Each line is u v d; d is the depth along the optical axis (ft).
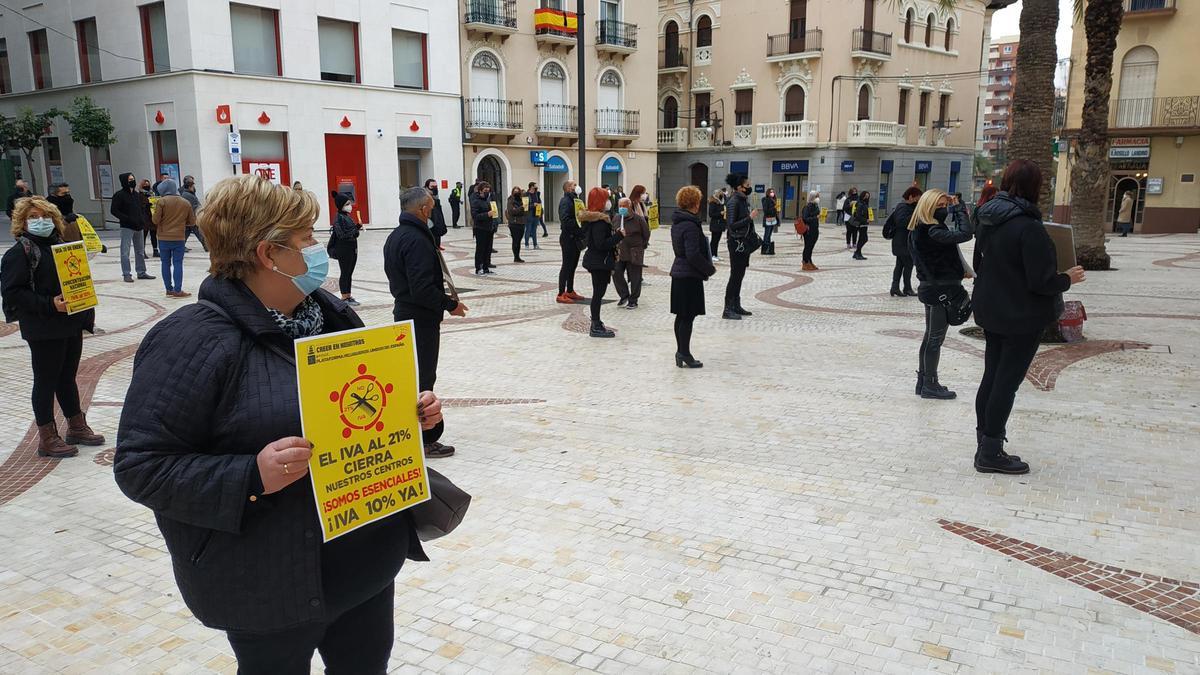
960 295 22.18
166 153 85.61
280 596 6.30
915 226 22.29
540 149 112.16
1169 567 13.00
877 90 125.80
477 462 18.12
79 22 89.66
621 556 13.55
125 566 13.44
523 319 37.06
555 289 46.62
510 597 12.24
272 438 6.15
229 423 6.08
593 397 23.68
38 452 18.93
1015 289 15.92
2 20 96.84
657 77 127.54
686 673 10.32
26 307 17.57
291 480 5.92
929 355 22.98
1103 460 17.87
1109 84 50.03
